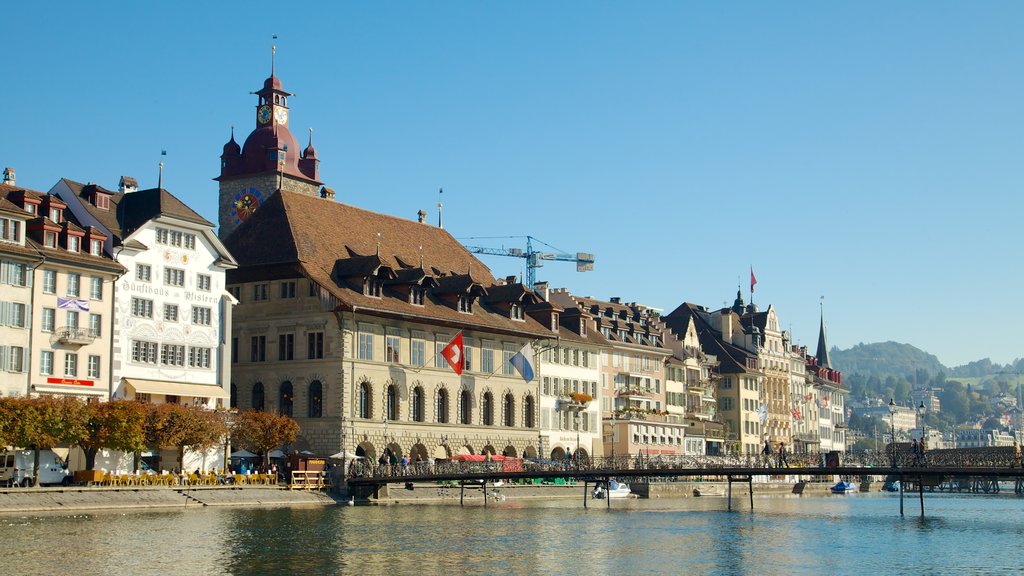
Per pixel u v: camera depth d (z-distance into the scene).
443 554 67.81
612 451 159.12
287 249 119.69
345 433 115.06
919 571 63.34
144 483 94.19
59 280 97.88
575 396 150.12
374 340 119.62
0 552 63.50
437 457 126.25
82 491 87.88
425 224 145.25
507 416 137.88
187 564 61.72
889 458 98.81
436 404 127.06
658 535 80.19
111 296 101.50
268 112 153.12
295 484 104.62
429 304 127.50
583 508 108.69
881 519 98.25
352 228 130.62
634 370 168.38
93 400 95.62
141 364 103.75
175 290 107.12
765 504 126.75
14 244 94.69
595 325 162.88
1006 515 107.31
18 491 83.50
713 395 195.25
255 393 120.44
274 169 150.25
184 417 96.88
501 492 123.75
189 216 108.25
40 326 96.06
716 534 81.44
